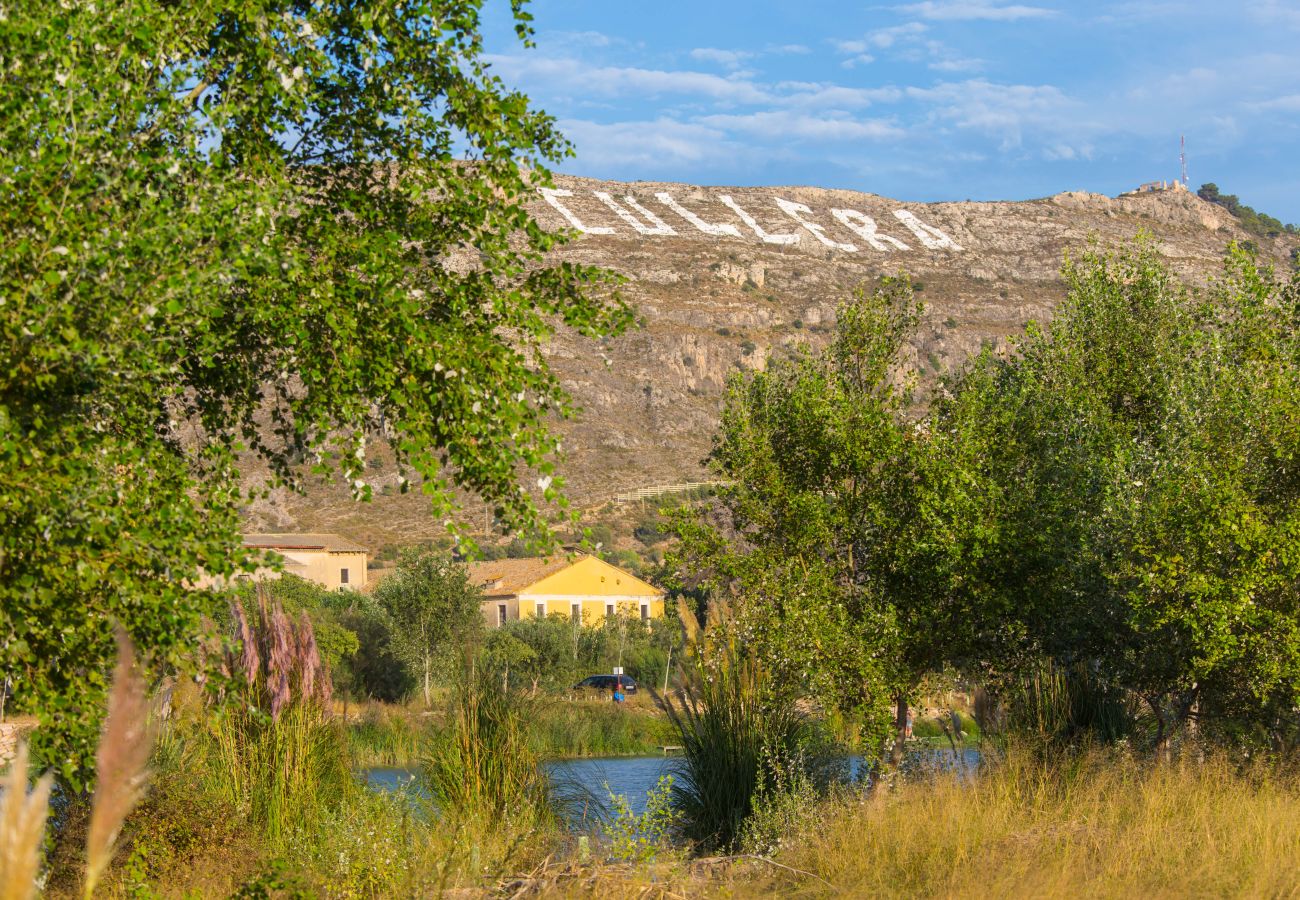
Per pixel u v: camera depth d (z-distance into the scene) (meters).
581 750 28.97
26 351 4.96
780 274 157.12
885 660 12.28
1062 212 185.38
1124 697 13.89
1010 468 12.85
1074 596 12.35
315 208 6.92
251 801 11.52
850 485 13.08
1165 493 11.91
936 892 8.28
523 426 6.91
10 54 5.21
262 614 13.10
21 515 4.93
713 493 13.14
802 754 12.60
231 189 5.90
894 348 13.40
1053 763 11.70
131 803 1.79
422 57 7.35
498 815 11.90
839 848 9.83
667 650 48.47
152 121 6.01
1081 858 8.79
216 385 7.43
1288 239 185.38
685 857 10.32
